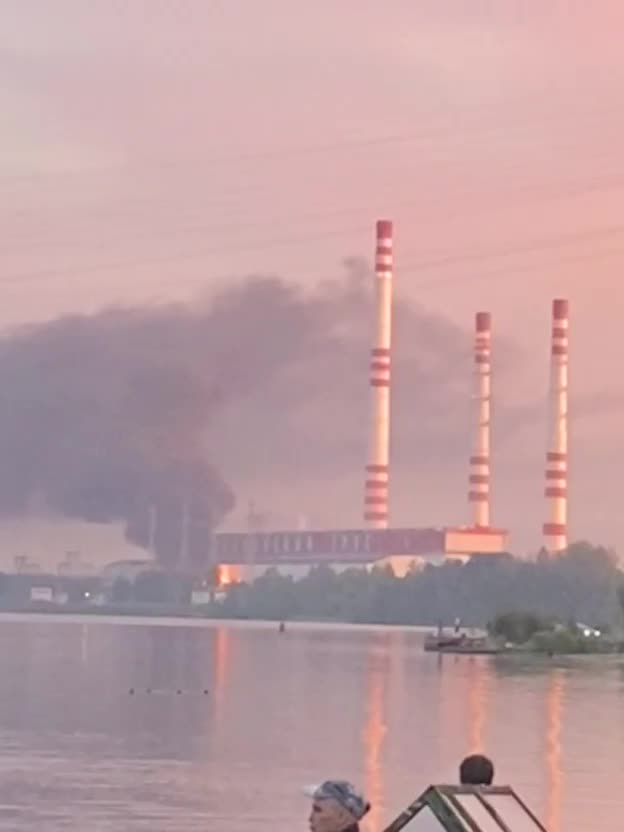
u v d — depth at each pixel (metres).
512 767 93.69
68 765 91.50
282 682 186.38
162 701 149.38
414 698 160.75
